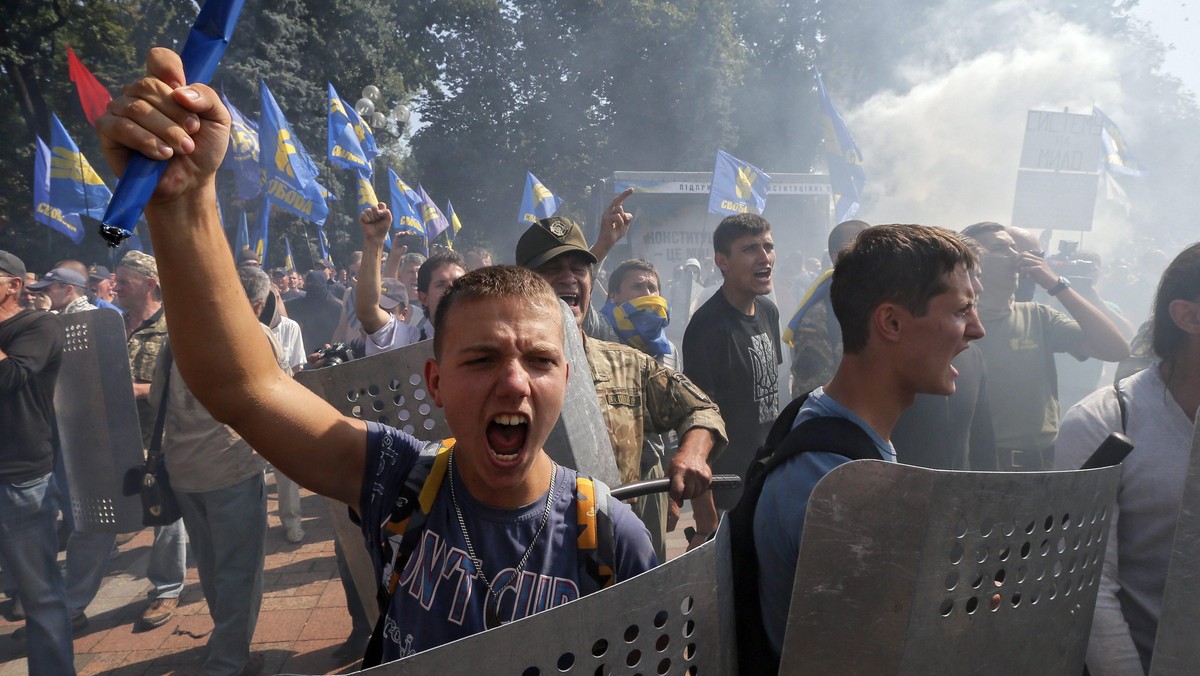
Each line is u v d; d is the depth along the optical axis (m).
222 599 3.56
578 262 2.58
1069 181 6.79
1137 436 1.78
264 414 1.22
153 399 3.64
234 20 1.01
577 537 1.23
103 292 8.12
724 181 8.94
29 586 3.49
